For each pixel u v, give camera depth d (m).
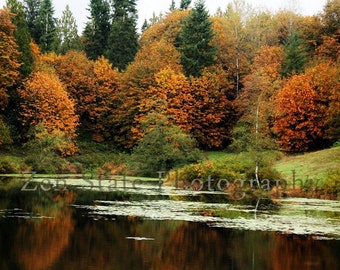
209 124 75.69
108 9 104.75
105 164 66.44
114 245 20.67
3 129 63.31
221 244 21.59
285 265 18.47
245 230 24.69
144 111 74.00
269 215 30.08
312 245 21.84
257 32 85.75
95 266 17.33
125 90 77.31
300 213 31.38
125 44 95.00
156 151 60.59
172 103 73.38
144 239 22.03
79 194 39.03
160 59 80.94
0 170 57.88
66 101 69.31
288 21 92.06
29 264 17.28
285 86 63.00
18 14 75.19
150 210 30.48
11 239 21.03
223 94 76.38
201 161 55.38
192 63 78.19
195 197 39.66
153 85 75.56
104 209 30.38
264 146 46.56
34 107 68.81
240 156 49.78
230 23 88.62
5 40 67.06
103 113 79.06
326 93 60.16
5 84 66.94
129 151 77.31
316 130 60.00
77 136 77.38
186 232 23.80
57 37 103.06
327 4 81.44
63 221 25.59
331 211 32.66
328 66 63.25
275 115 61.41
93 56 101.69
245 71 81.19
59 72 80.00
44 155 62.97
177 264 18.14
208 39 80.62
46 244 20.36
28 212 28.27
